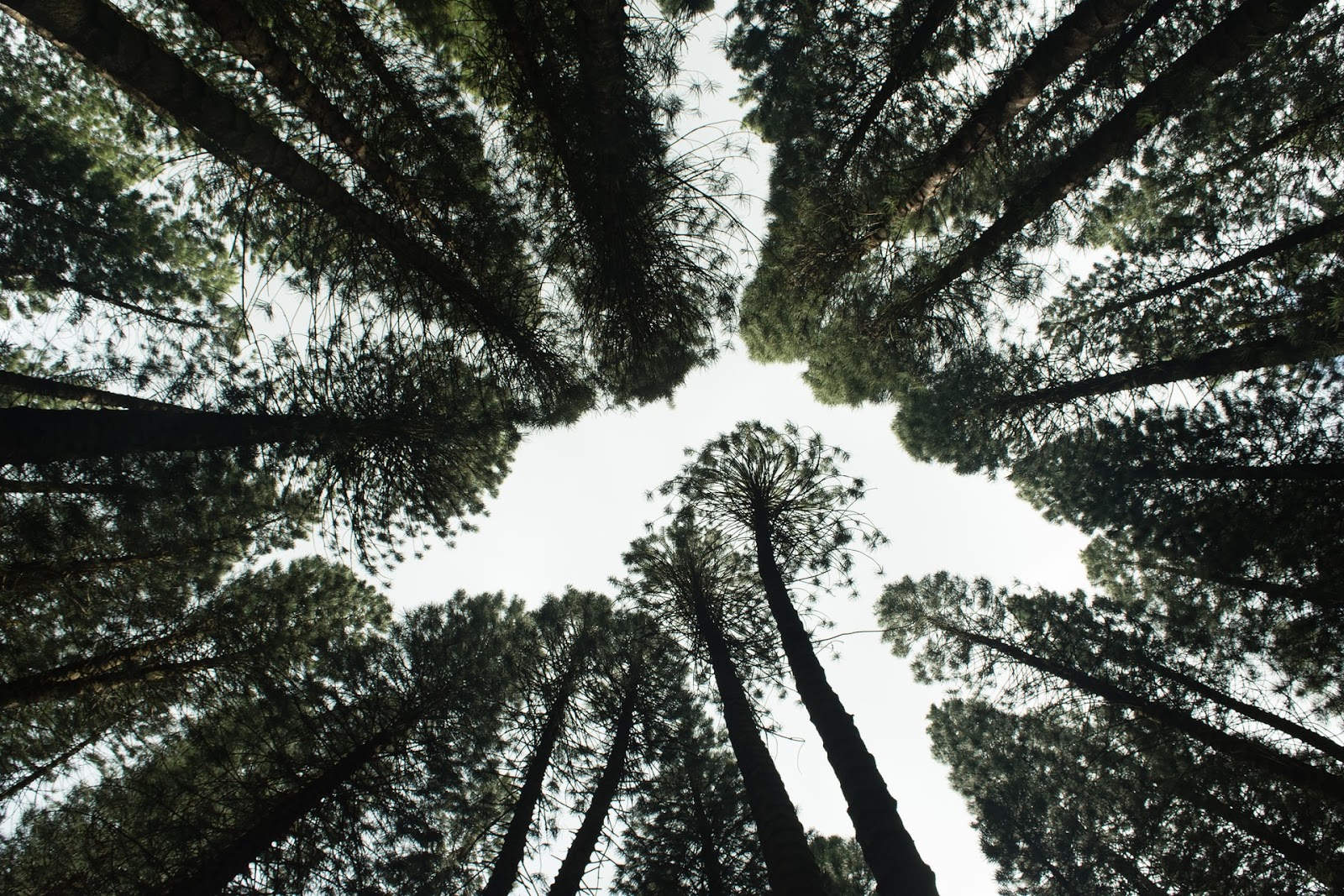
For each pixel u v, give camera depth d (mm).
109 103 10602
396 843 9484
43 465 7859
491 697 12031
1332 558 9016
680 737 12383
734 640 10820
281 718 9672
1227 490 10453
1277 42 9984
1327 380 9242
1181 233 10992
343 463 7211
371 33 7352
